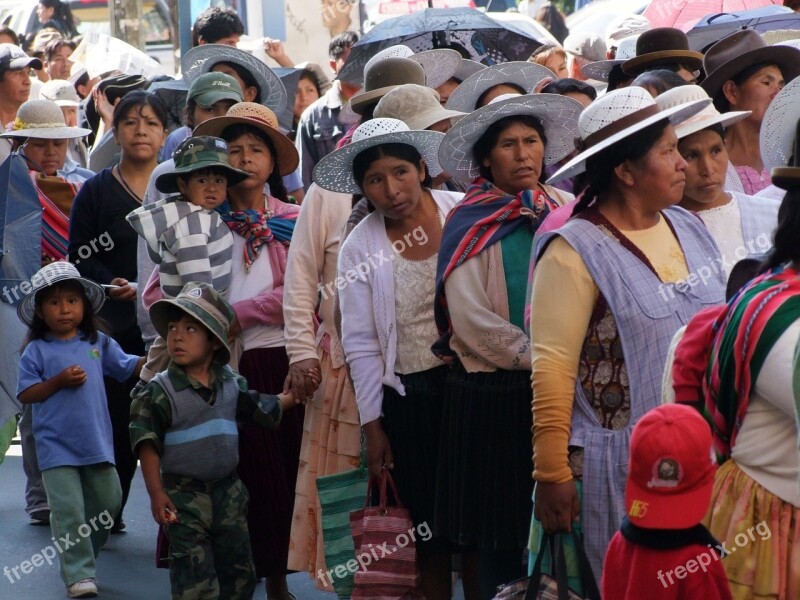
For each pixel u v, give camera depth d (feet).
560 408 33.14
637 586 27.48
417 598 43.50
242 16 129.49
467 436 40.34
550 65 78.79
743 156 49.37
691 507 27.04
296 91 92.73
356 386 43.86
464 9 82.69
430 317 43.45
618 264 33.40
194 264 49.78
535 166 41.93
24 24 153.58
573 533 33.42
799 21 70.54
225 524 47.52
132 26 148.66
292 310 48.11
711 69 50.44
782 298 27.96
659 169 33.37
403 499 43.60
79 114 105.29
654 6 88.79
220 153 50.62
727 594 27.50
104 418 56.18
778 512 28.55
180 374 47.24
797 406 26.96
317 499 47.70
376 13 124.47
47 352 55.47
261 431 50.29
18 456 80.23
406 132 42.86
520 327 40.34
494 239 40.45
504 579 41.63
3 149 71.46
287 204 53.72
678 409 27.22
